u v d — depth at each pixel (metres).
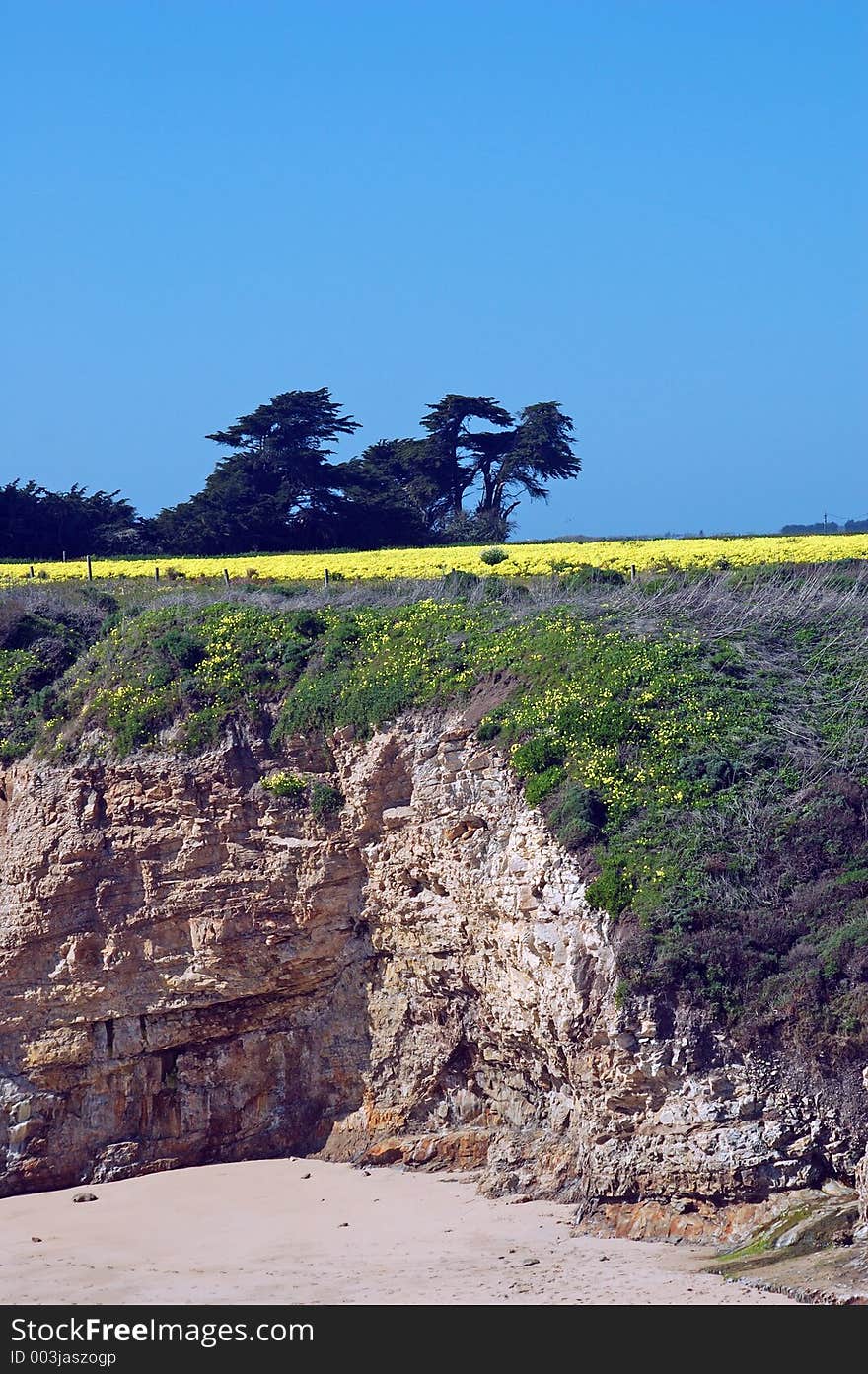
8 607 66.88
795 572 61.47
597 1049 41.72
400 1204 44.97
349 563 83.94
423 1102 50.06
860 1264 34.72
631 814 45.75
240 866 53.50
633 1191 39.88
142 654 59.28
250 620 59.88
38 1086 52.62
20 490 113.25
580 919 43.62
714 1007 40.41
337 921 52.78
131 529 114.44
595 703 49.34
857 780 45.66
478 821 49.09
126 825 54.78
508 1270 37.69
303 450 116.56
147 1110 52.69
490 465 125.50
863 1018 39.06
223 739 55.28
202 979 52.69
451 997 50.31
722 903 42.41
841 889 42.59
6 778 58.16
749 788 45.88
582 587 61.97
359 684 54.78
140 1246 43.97
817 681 50.88
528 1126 47.12
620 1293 34.94
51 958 53.66
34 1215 48.41
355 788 52.66
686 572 65.75
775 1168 38.00
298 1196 47.00
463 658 53.91
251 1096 52.62
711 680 50.50
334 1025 52.41
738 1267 35.78
